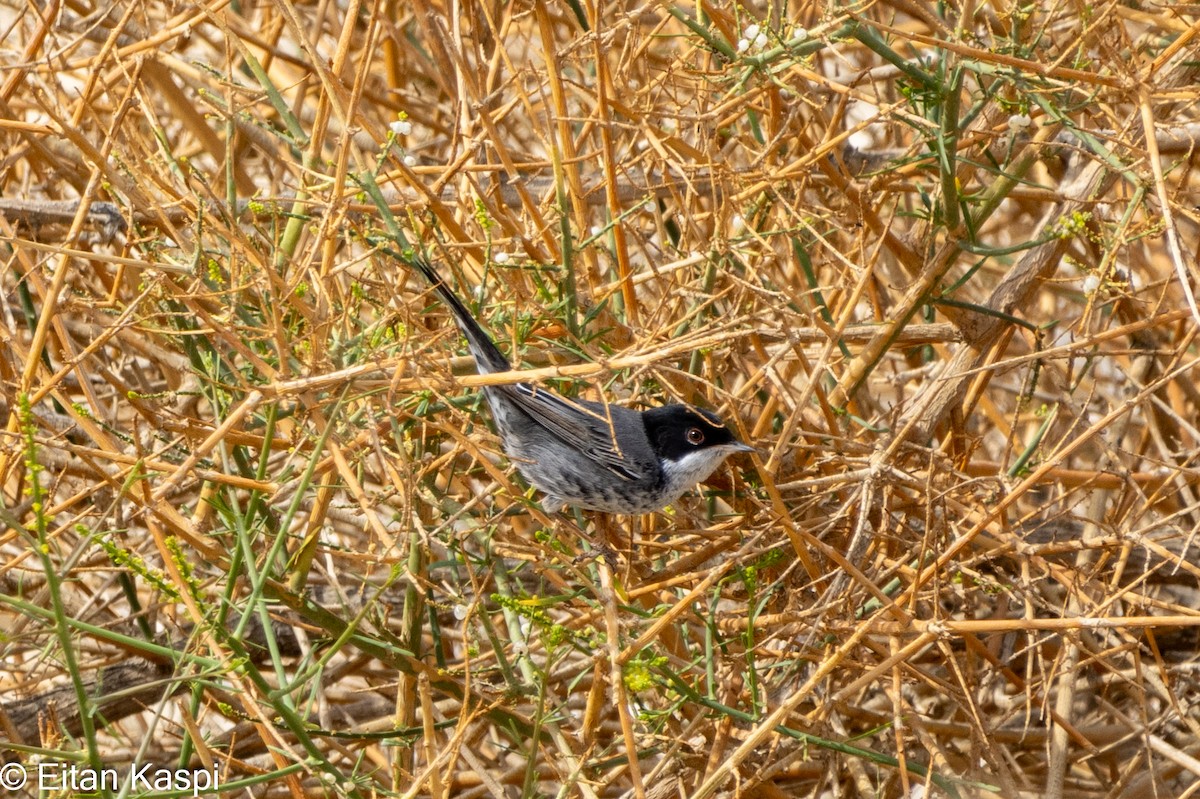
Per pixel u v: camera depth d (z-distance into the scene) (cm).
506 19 1112
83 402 1252
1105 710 1145
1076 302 1416
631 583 988
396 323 1012
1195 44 1073
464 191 1085
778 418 1153
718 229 959
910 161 1020
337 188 877
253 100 1280
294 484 918
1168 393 1355
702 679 973
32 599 1038
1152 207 1044
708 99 1131
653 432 955
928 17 920
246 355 811
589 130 1210
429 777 826
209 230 972
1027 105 968
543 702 798
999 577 1099
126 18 959
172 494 1080
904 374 1273
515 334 937
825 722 996
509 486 850
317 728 906
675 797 982
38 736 1077
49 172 1343
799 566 1019
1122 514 1143
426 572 958
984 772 976
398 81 1565
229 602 817
